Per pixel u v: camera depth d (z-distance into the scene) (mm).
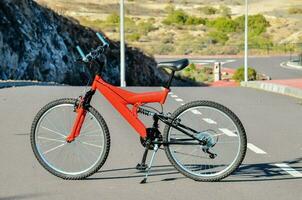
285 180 9117
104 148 8961
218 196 8164
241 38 122188
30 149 11562
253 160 10641
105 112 17844
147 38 112562
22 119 16078
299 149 11859
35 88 27250
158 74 63094
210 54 104125
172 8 164125
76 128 9062
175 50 103312
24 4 48219
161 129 14594
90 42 55438
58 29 51625
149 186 8680
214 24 136875
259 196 8188
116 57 58438
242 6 183125
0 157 10773
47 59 47438
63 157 9945
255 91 28234
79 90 26250
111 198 8055
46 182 8898
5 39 42969
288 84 33219
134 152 11281
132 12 153250
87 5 148125
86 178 9133
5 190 8453
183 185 8742
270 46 113438
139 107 8781
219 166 9398
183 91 27375
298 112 18750
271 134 13922
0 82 27688
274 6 179375
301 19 149875
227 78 66812
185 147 9734
